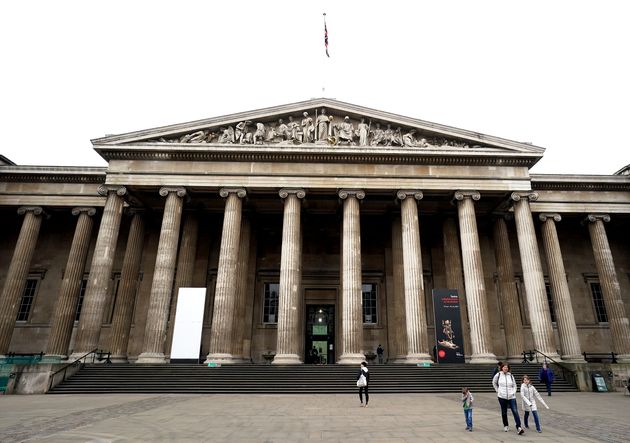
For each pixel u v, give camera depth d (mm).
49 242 40469
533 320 29609
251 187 31891
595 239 36500
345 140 33062
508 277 35000
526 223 31625
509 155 32219
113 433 10883
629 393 22703
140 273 37406
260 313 38281
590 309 39281
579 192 37188
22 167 36375
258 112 33562
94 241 39938
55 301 38562
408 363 27609
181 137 33250
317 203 35781
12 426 12023
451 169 32625
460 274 35562
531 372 26594
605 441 10219
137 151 32062
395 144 32969
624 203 37094
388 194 33281
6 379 22875
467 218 31578
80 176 36812
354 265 30141
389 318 37094
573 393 24234
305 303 39062
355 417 13906
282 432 11125
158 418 13539
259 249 40125
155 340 28156
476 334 29078
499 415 14836
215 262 39094
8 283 34219
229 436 10523
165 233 30516
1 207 36906
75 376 24734
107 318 37406
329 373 25422
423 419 13547
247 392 22969
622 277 40438
